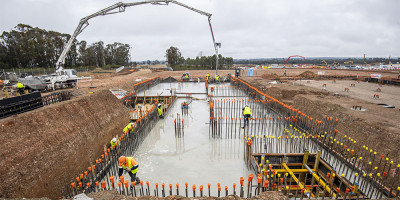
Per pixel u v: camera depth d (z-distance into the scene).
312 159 9.66
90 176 8.30
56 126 8.72
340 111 12.25
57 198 7.36
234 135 12.98
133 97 21.25
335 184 8.57
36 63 60.00
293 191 8.63
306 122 12.60
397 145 8.27
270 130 13.49
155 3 21.39
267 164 8.71
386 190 7.26
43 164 7.16
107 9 19.33
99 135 10.98
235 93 26.30
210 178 8.69
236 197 5.71
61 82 22.67
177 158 10.36
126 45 100.56
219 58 86.31
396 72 47.72
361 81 37.12
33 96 9.91
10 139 6.82
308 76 42.81
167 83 36.25
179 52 96.19
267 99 17.72
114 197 5.71
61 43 63.88
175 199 5.72
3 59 51.62
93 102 12.20
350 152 9.12
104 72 59.44
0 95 18.05
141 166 9.67
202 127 14.50
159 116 16.23
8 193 5.76
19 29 54.91
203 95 25.45
